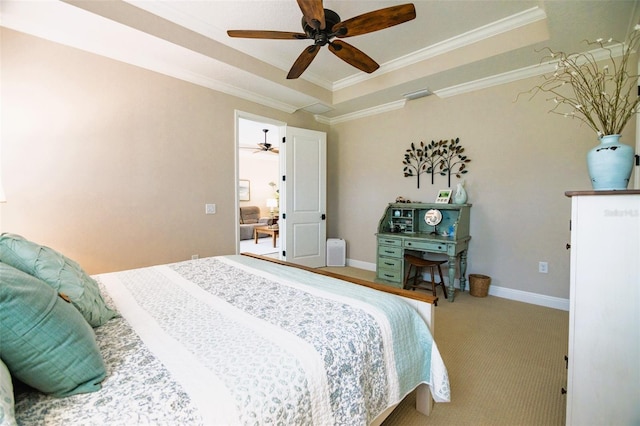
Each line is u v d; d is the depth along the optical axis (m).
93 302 1.11
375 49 3.10
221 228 3.43
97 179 2.54
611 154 1.17
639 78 2.23
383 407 1.14
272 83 3.34
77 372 0.73
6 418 0.53
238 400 0.72
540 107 2.95
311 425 0.84
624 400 1.09
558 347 2.15
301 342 0.98
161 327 1.09
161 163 2.92
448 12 2.46
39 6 1.99
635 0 1.95
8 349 0.65
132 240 2.75
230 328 1.08
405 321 1.32
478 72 3.08
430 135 3.76
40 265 1.04
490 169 3.29
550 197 2.93
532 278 3.06
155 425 0.64
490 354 2.06
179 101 3.04
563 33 2.34
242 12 2.47
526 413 1.49
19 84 2.16
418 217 3.84
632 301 1.07
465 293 3.37
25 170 2.20
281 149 4.21
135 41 2.46
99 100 2.53
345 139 4.74
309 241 4.44
